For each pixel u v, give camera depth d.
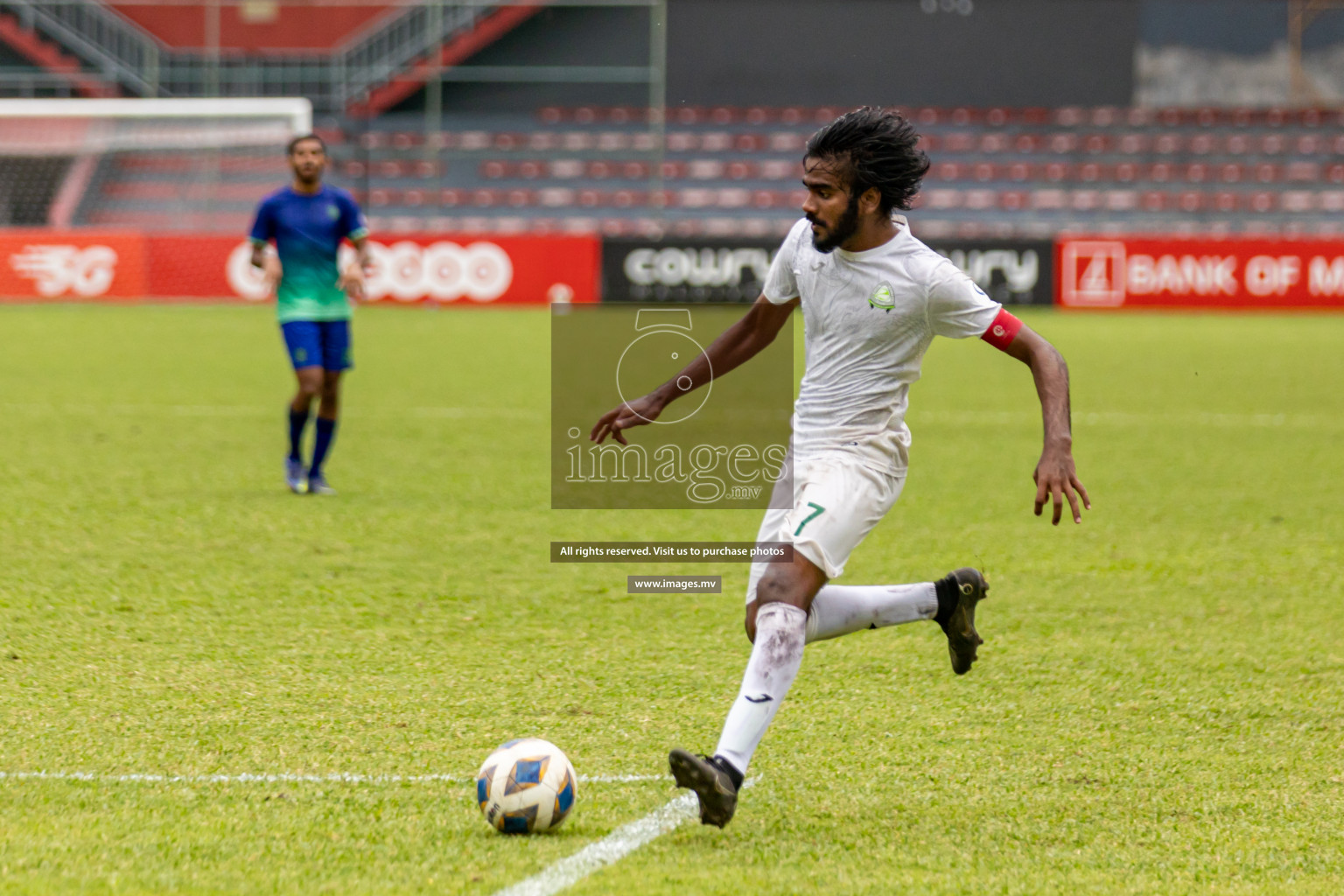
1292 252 89.94
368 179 108.31
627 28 110.25
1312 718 16.23
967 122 110.62
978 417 46.53
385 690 16.84
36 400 46.91
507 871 11.43
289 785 13.41
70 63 106.19
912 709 16.39
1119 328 78.81
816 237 12.97
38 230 87.88
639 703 16.47
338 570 23.70
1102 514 29.91
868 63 109.56
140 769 13.79
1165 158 110.19
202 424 42.12
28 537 25.73
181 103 90.38
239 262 89.00
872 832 12.52
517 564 24.53
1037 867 11.76
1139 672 18.11
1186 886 11.41
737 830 12.51
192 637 19.19
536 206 107.69
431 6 108.00
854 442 13.37
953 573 15.27
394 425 42.53
